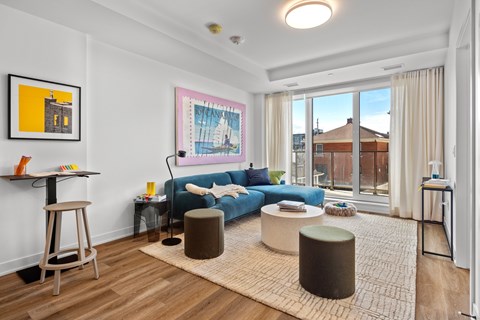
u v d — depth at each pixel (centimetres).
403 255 270
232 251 282
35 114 251
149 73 367
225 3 261
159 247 295
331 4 262
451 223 271
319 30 319
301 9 257
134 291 204
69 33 276
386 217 423
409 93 415
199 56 358
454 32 269
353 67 397
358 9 272
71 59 278
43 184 260
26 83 245
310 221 273
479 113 160
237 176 488
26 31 246
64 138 273
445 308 182
